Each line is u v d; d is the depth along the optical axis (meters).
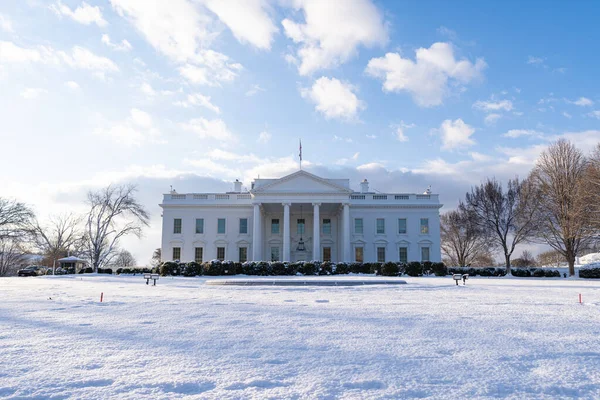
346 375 6.66
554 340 9.20
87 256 78.12
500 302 17.22
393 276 45.19
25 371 6.86
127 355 7.90
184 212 62.94
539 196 53.28
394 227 62.41
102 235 66.88
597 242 48.44
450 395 5.80
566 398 5.71
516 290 24.81
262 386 6.14
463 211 68.75
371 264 50.75
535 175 54.59
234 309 14.65
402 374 6.71
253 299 18.70
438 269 47.91
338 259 63.28
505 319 12.20
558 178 51.12
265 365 7.22
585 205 45.75
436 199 62.84
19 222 62.69
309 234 63.91
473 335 9.76
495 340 9.20
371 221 62.59
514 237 57.06
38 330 10.45
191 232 62.41
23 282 36.22
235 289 26.20
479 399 5.66
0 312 13.84
